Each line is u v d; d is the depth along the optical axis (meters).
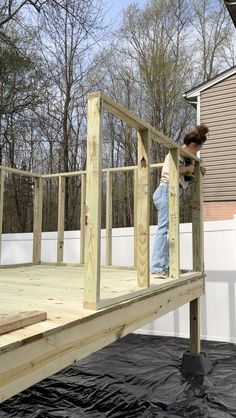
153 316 2.40
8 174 12.41
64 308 1.81
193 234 3.64
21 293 2.29
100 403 2.77
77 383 3.12
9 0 8.38
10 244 5.61
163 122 14.69
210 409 2.63
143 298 2.24
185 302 3.07
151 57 14.79
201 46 15.02
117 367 3.49
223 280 4.33
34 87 9.65
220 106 8.00
